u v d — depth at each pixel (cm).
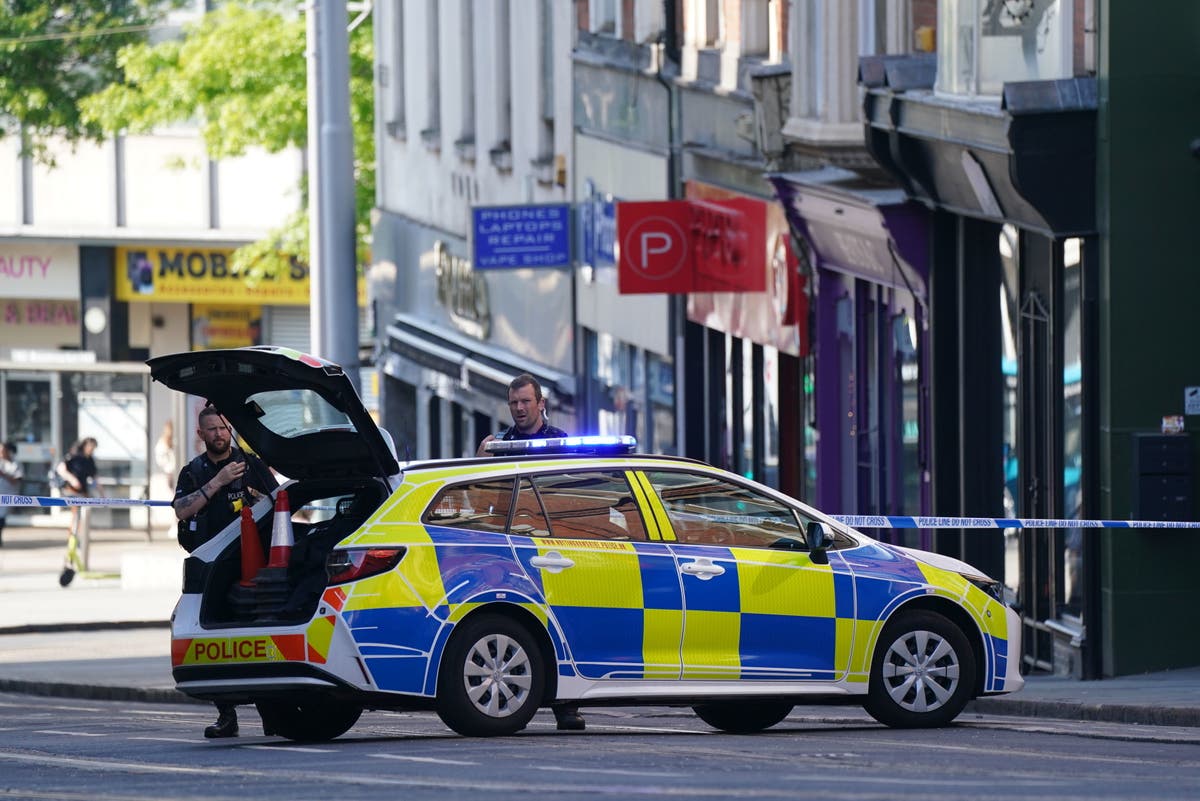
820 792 3256
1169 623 6125
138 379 17262
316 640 4288
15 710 6425
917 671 4775
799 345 8588
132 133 16088
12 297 17562
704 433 10131
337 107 9712
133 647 9094
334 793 3331
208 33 15075
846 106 7600
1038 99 6031
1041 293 6681
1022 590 6825
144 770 3819
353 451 4516
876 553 4803
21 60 15900
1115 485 6100
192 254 17525
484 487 4456
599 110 11144
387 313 15825
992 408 7194
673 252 9325
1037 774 3591
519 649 4397
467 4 13775
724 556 4616
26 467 17375
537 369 12338
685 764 3756
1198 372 6100
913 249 7319
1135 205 6059
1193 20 6047
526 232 11156
